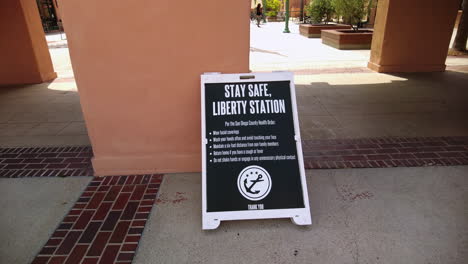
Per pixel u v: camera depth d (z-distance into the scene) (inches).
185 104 114.3
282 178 99.0
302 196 97.4
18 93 244.2
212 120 102.8
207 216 94.6
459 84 243.8
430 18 267.0
